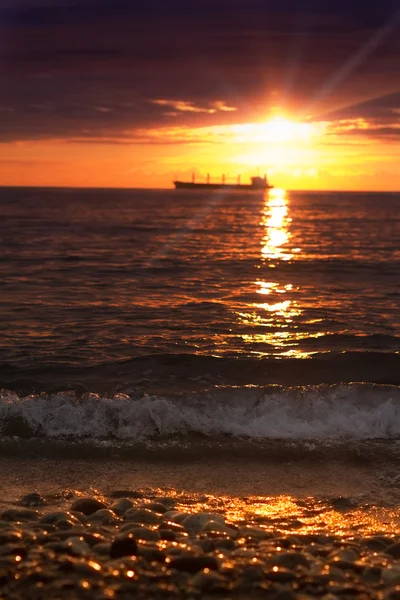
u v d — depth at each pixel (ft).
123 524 16.02
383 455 23.62
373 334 46.42
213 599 11.57
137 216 241.76
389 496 20.04
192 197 613.11
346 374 36.50
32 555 13.10
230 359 37.52
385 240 140.97
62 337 45.24
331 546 15.01
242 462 23.17
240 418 27.09
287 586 12.07
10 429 25.67
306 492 20.44
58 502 18.86
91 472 22.08
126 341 44.34
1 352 40.75
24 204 348.18
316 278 79.36
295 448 24.06
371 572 12.84
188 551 13.55
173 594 11.64
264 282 75.36
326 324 50.96
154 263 92.48
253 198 622.13
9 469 22.21
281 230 172.04
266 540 15.08
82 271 82.94
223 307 58.03
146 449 23.95
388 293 67.41
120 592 11.60
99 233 152.66
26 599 11.23
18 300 60.49
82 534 14.42
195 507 18.79
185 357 37.81
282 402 27.84
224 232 161.89
